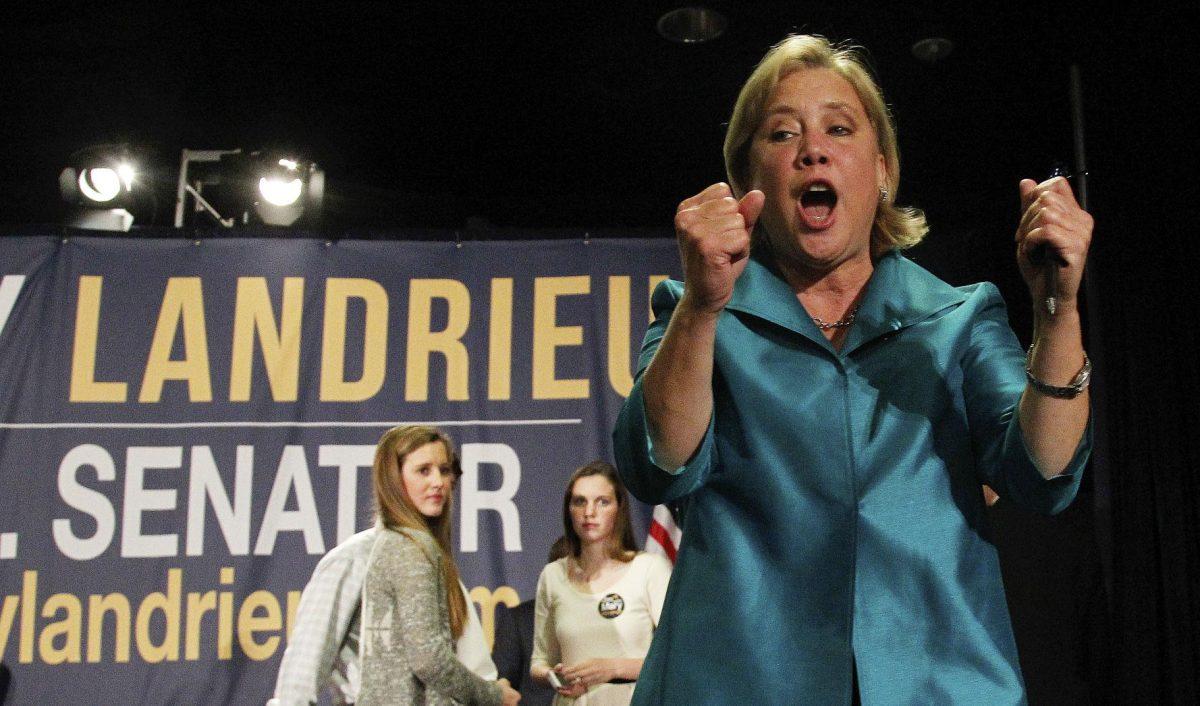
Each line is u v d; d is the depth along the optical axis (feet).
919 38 15.81
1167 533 13.17
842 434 3.43
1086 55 14.70
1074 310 3.22
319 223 17.04
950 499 3.43
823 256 3.80
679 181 19.74
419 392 14.70
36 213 18.90
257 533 14.28
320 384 14.73
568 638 12.73
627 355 14.74
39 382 14.65
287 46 17.12
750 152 3.97
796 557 3.34
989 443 3.52
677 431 3.35
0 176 18.83
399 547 10.73
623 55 17.04
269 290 14.98
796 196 3.79
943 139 17.38
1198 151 13.78
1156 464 13.35
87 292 14.93
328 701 13.20
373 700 10.28
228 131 18.62
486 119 18.62
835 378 3.53
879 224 4.09
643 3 15.99
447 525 11.69
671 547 13.74
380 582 10.59
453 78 17.79
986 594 3.35
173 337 14.84
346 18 16.58
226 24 16.69
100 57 17.16
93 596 14.06
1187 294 13.57
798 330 3.58
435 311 14.94
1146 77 14.14
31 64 17.24
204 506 14.34
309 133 18.80
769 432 3.47
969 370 3.64
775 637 3.27
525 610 13.82
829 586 3.29
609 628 12.64
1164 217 13.82
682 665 3.31
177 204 17.04
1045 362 3.26
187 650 13.97
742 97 4.06
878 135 4.09
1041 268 3.24
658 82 17.56
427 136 18.98
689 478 3.42
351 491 14.42
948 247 14.37
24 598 14.03
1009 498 3.53
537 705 13.23
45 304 14.88
